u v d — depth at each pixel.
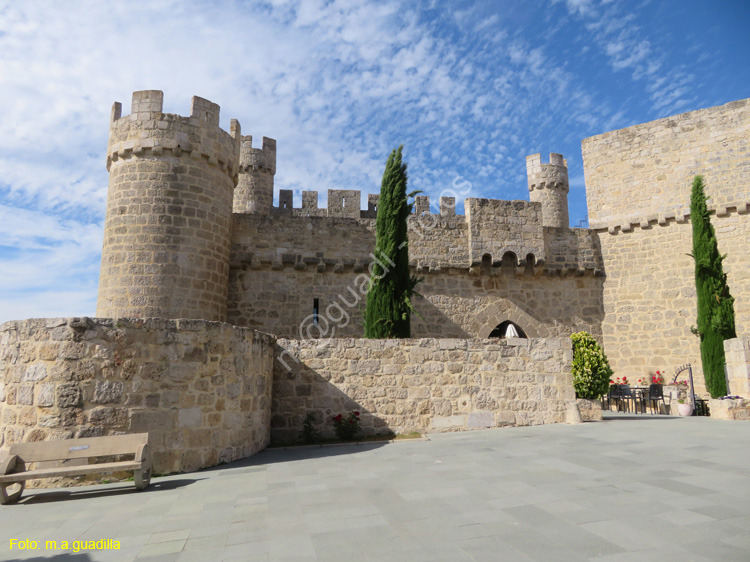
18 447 7.18
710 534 4.44
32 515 6.20
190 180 16.09
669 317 20.11
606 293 21.47
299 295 18.92
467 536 4.66
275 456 9.98
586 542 4.38
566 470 7.21
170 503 6.45
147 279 15.18
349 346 12.41
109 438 7.52
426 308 19.83
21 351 8.27
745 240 19.25
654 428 11.27
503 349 13.01
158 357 8.56
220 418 9.16
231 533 5.11
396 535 4.79
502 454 8.73
